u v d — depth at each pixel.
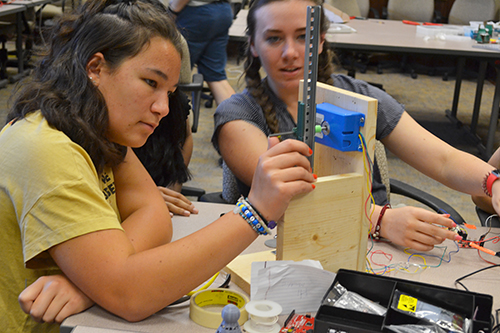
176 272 0.90
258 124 1.52
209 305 0.99
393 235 1.26
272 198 0.94
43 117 0.95
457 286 1.09
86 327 0.86
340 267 1.09
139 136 0.99
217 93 4.25
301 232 1.01
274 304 0.92
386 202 1.64
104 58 0.93
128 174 1.22
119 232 0.92
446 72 6.48
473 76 6.60
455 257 1.23
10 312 1.04
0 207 0.98
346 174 1.05
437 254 1.24
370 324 0.85
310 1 1.40
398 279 0.93
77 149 0.94
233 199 1.75
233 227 0.95
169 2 3.79
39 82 1.00
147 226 1.15
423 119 4.96
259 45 1.44
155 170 1.66
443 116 5.09
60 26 1.02
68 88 0.96
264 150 1.44
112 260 0.89
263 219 0.95
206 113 4.82
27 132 0.94
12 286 1.04
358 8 5.36
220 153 1.55
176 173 1.72
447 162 1.46
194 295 0.96
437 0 6.57
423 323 0.84
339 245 1.07
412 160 1.54
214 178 3.48
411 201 3.32
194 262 0.91
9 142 0.95
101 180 1.11
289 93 1.50
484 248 1.22
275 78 1.46
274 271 0.93
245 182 1.50
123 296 0.89
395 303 0.89
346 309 0.86
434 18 5.94
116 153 1.05
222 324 0.81
